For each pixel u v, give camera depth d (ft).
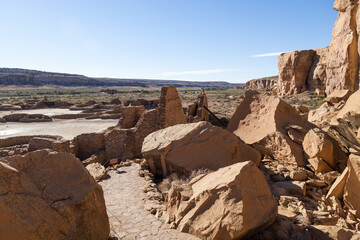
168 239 18.02
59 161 15.05
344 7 142.51
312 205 26.68
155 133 40.22
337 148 35.35
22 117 147.95
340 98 66.90
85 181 15.76
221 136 36.29
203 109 90.94
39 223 12.21
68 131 108.27
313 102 165.27
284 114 44.75
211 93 444.14
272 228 19.27
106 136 54.65
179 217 20.10
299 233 19.35
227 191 18.78
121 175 35.42
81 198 14.56
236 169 21.13
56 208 13.23
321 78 194.18
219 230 16.96
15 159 13.10
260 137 42.45
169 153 34.81
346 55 138.31
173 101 55.62
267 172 34.09
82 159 62.80
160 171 35.99
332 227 20.10
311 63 211.41
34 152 14.23
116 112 160.66
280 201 26.13
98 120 141.90
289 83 227.20
